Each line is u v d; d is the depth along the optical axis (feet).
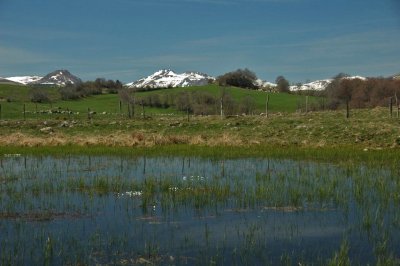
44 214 47.29
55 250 35.73
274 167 79.82
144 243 37.60
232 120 172.65
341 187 59.52
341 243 37.32
